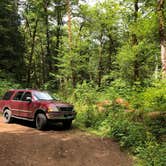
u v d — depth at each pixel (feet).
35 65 149.38
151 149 36.88
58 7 124.47
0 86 78.74
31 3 122.11
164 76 44.73
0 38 103.86
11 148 35.47
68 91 79.05
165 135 41.37
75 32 114.01
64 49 92.89
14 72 112.98
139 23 51.39
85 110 54.24
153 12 48.85
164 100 41.75
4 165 30.27
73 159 34.83
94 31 115.24
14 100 51.90
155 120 44.11
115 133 43.11
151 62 72.23
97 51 126.00
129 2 66.90
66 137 42.39
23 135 42.09
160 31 47.29
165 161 34.22
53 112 45.47
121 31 100.68
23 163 31.60
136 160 36.45
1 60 102.01
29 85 122.21
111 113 48.42
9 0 112.27
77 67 89.35
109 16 99.30
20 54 112.98
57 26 127.24
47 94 51.57
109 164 34.65
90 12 106.11
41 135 42.75
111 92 52.80
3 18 106.32
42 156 34.45
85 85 63.36
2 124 50.60
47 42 129.39
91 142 41.14
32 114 47.67
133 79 70.28
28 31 138.82
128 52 67.31
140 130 42.50
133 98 47.01
